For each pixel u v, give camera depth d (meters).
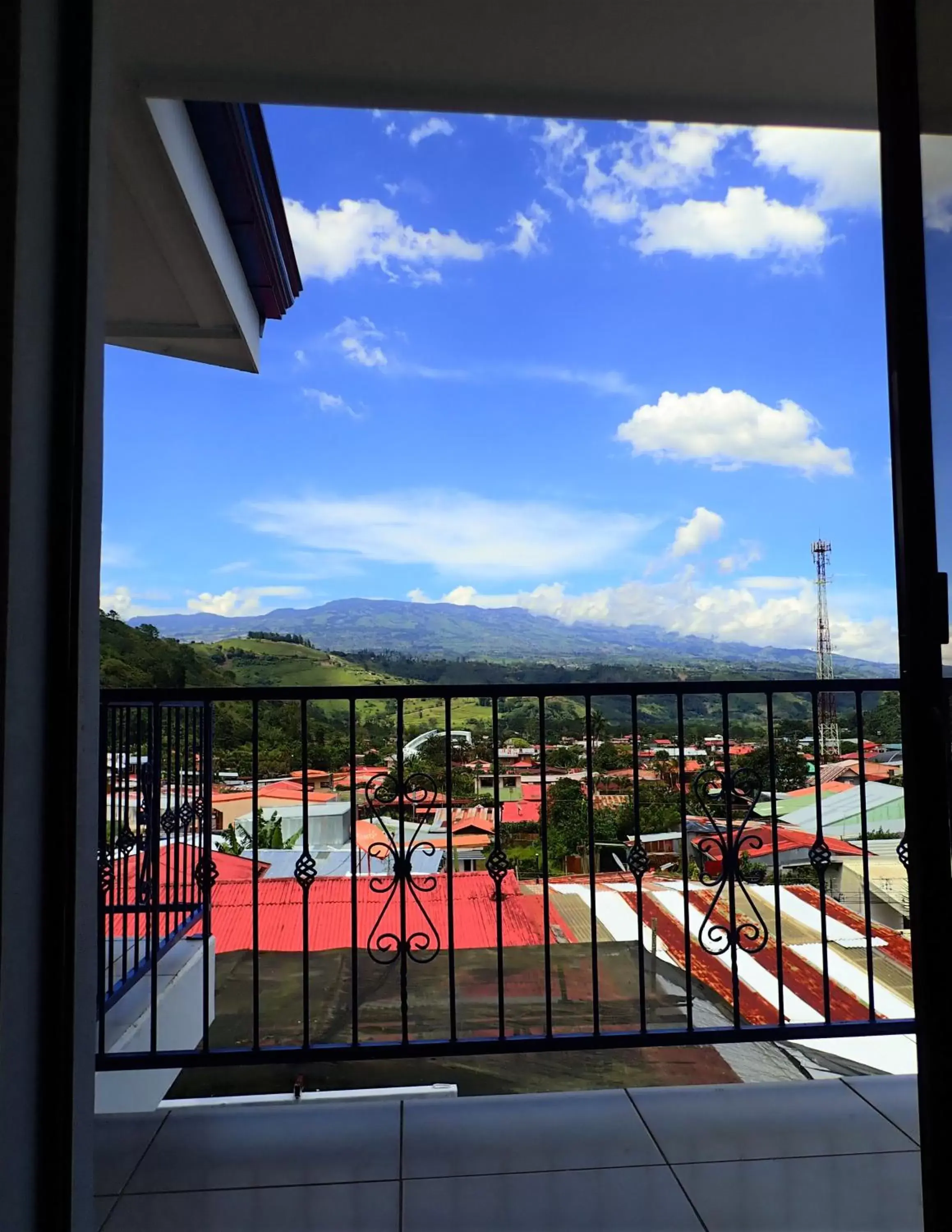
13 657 1.16
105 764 2.51
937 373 1.33
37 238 1.21
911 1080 2.08
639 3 2.00
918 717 1.30
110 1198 1.62
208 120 2.84
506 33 2.10
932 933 1.28
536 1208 1.58
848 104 2.43
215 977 3.68
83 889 1.29
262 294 4.18
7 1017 1.14
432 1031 4.72
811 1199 1.61
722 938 2.15
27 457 1.19
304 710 2.09
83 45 1.30
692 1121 1.90
